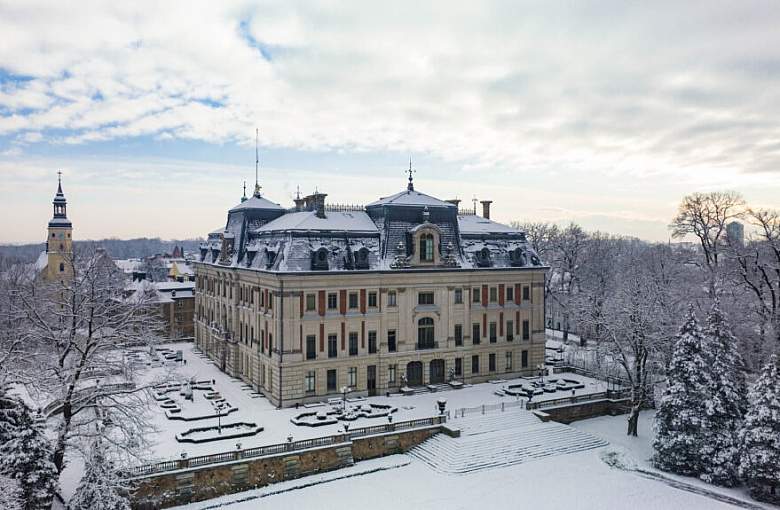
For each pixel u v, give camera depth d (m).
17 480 35.00
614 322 63.47
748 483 46.03
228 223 85.56
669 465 50.12
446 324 70.50
